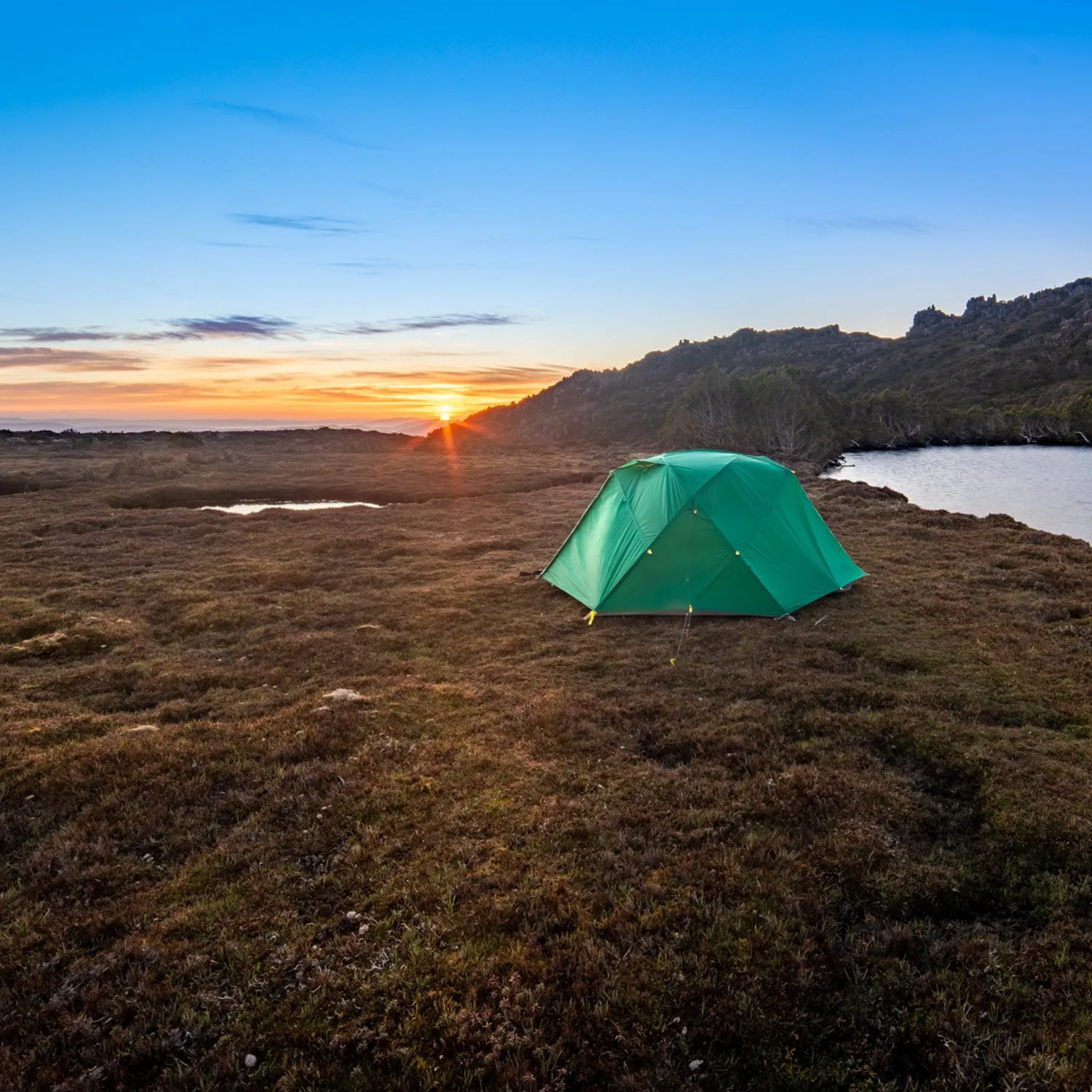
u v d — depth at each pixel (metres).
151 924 5.82
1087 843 6.55
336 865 6.53
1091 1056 4.53
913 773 8.25
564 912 5.78
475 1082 4.42
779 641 12.63
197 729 9.49
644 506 14.78
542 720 9.59
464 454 69.06
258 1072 4.48
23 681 11.70
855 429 83.81
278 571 19.59
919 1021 4.89
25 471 47.78
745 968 5.21
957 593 15.34
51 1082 4.43
